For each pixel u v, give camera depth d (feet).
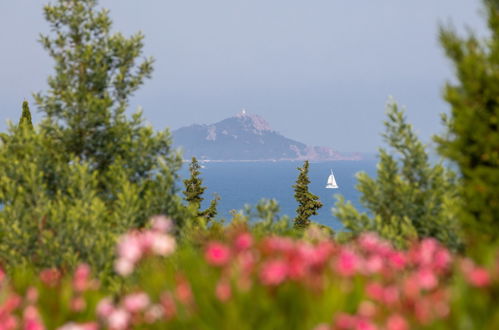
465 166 54.44
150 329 40.52
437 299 36.35
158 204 75.77
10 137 78.48
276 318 36.35
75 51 84.48
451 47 54.54
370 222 65.62
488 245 49.65
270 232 68.69
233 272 40.93
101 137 83.30
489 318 32.40
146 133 79.92
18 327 43.78
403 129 68.39
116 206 73.77
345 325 33.73
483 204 52.26
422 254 50.11
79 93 82.74
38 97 83.20
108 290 61.41
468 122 52.54
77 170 75.82
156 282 47.16
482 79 51.83
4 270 65.41
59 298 48.44
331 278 40.60
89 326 42.39
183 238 71.31
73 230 66.54
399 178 67.46
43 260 65.67
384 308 36.04
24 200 70.95
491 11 53.88
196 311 38.11
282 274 38.37
